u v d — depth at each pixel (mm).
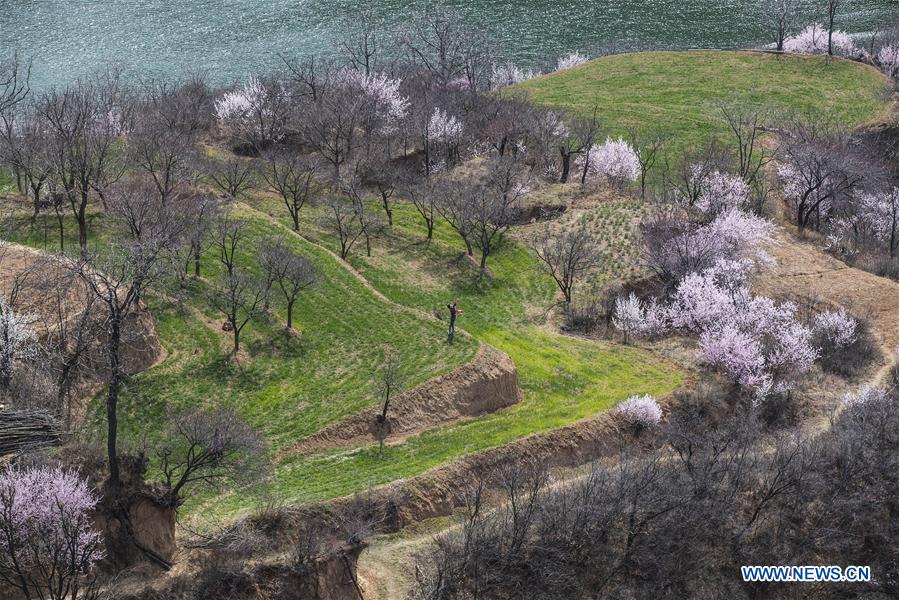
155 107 121125
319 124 115750
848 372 86375
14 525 50688
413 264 95062
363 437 68875
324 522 61188
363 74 135250
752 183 120375
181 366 71562
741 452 73375
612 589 63125
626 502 65125
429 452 68250
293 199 102125
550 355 82812
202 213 85625
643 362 82938
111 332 57281
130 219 83125
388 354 75938
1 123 110938
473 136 123438
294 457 66125
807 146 118625
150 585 54250
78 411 64875
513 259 97875
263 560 57656
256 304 77938
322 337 77625
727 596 65188
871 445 74000
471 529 61625
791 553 67875
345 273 86438
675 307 89375
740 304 89875
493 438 70250
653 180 120562
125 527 55406
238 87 137375
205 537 58062
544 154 121312
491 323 87625
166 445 63312
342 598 58344
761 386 80500
